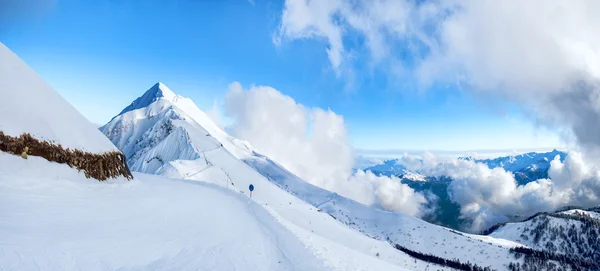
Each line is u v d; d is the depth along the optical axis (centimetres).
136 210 1667
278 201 9719
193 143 13550
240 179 10669
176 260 1157
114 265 973
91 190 1786
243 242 1664
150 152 14962
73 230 1130
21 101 1778
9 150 1505
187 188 3528
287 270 1408
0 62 1834
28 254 854
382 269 2002
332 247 2323
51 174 1633
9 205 1155
